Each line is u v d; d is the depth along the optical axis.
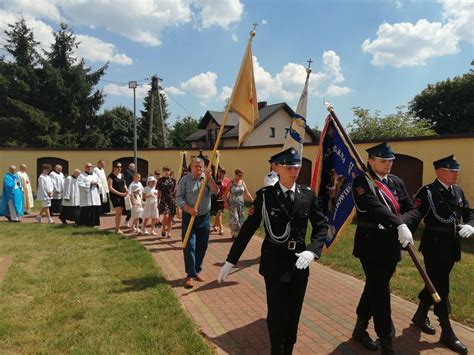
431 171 12.77
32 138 39.34
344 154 5.14
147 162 23.94
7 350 4.11
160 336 4.38
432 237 4.36
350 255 8.06
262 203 3.74
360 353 4.16
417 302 5.56
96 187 12.24
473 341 4.42
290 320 3.67
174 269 7.27
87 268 7.03
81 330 4.49
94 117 44.47
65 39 43.72
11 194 13.28
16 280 6.30
